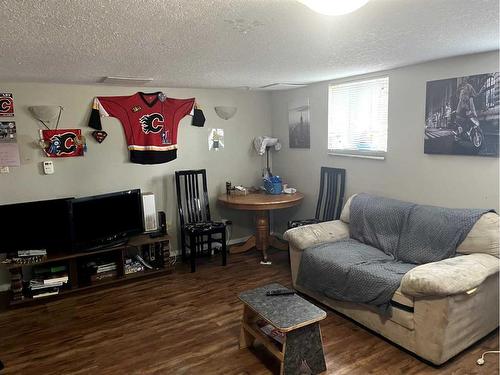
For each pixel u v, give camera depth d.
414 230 3.04
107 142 4.18
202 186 4.82
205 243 4.75
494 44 2.47
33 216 3.50
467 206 3.00
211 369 2.45
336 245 3.42
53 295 3.52
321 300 3.28
